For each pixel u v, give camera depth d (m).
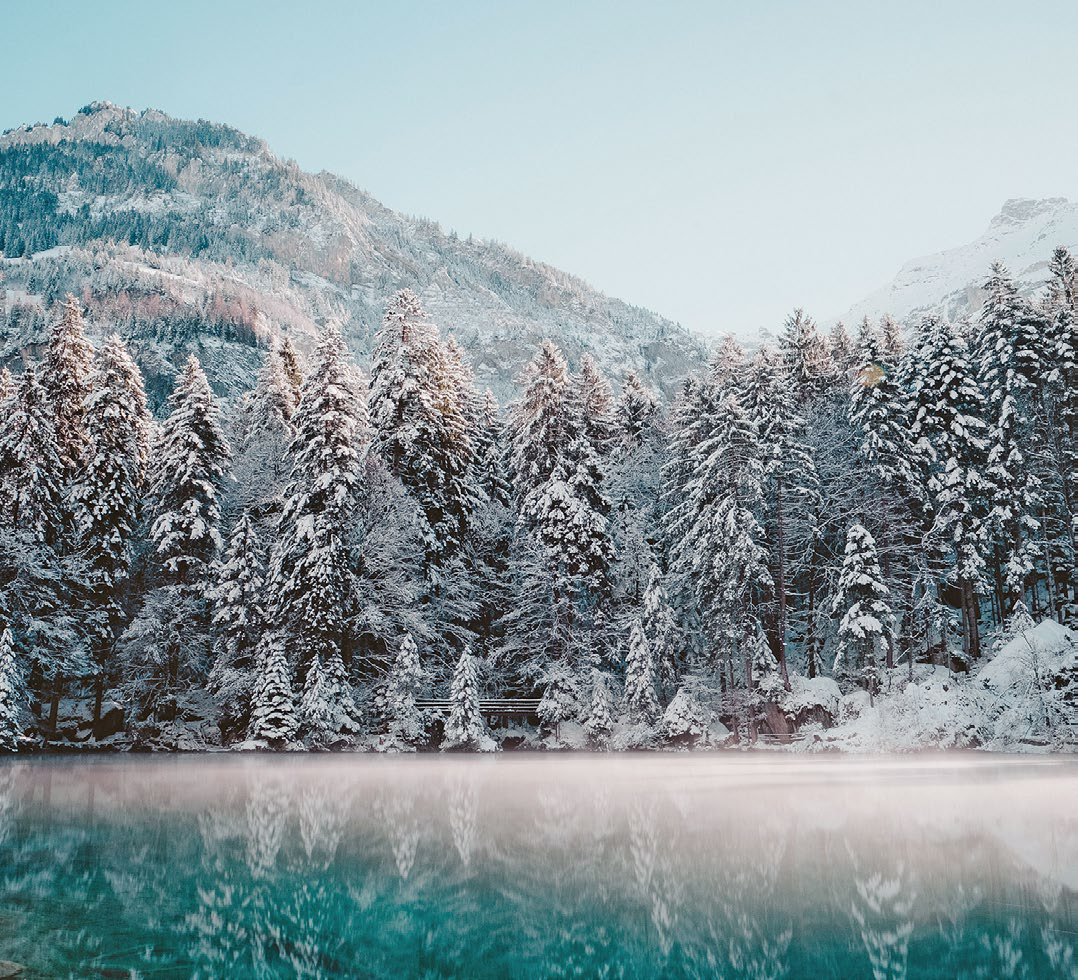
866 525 43.34
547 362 45.94
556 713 38.84
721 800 16.62
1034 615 45.47
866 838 11.78
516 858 10.36
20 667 32.25
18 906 7.97
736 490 39.53
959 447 41.59
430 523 41.12
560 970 6.33
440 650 41.72
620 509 48.97
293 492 38.19
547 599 42.78
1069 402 41.66
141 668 38.09
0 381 42.16
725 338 51.81
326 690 34.38
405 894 8.56
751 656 39.25
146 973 6.23
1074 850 10.86
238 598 36.91
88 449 38.88
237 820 13.48
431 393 42.88
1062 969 6.16
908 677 39.34
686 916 7.75
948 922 7.46
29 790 17.80
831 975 6.06
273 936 7.19
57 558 35.69
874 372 43.25
